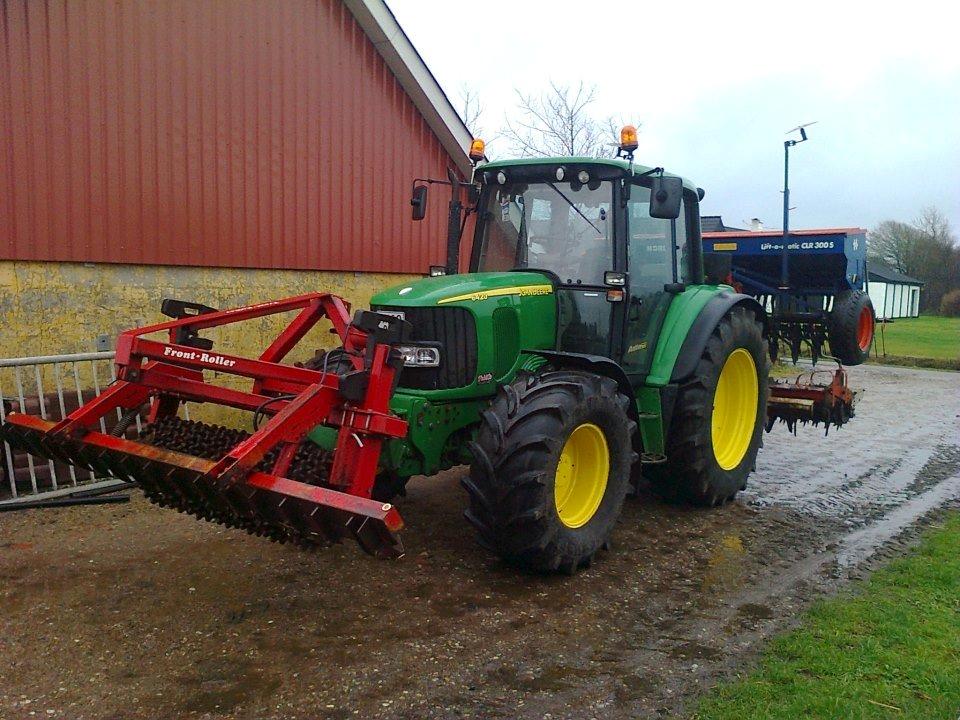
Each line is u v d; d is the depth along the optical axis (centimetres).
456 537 529
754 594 448
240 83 777
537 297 517
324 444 467
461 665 361
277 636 384
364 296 928
